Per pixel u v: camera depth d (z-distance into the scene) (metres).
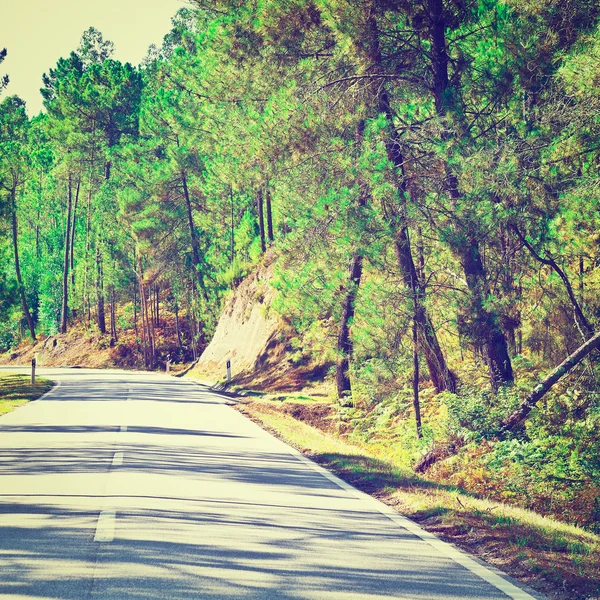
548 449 16.61
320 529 9.35
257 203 56.94
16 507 10.27
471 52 21.25
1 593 6.62
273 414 25.25
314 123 24.11
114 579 7.09
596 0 18.00
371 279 21.47
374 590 6.91
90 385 40.06
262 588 6.89
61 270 96.56
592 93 16.44
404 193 19.77
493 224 18.48
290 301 27.09
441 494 11.66
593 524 13.34
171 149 62.88
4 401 29.36
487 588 7.06
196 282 65.50
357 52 21.84
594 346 17.66
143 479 12.56
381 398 24.78
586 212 17.64
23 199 107.50
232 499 11.08
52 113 91.88
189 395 33.62
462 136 19.80
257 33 26.02
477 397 19.62
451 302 19.94
